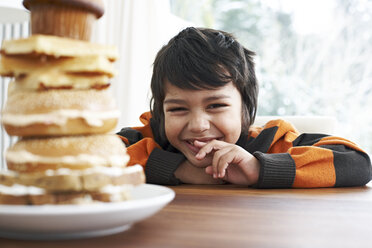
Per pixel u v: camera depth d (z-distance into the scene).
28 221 0.31
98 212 0.31
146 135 1.22
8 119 0.37
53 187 0.35
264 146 1.06
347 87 2.41
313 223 0.42
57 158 0.36
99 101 0.38
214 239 0.34
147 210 0.35
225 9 2.60
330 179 0.83
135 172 0.40
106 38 2.53
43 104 0.36
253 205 0.54
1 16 1.46
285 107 2.51
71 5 0.37
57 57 0.36
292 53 2.50
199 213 0.47
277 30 2.52
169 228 0.39
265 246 0.33
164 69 1.00
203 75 0.92
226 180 0.90
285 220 0.44
